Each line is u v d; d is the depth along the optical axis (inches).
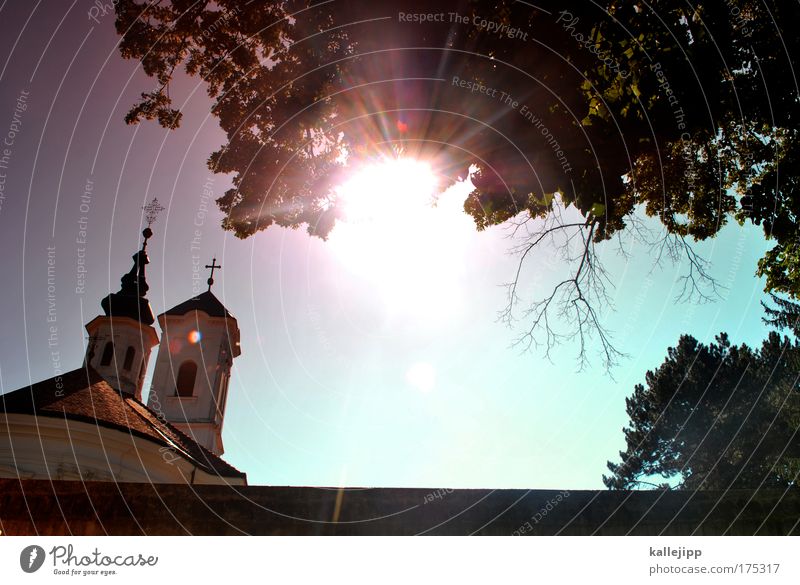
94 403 738.2
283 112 456.8
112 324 1165.7
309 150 485.4
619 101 416.5
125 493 289.1
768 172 524.1
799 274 557.9
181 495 293.4
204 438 1205.7
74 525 277.9
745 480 1264.8
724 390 1429.6
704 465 1339.8
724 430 1333.7
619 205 530.6
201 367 1277.1
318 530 291.4
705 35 416.2
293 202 491.8
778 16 439.8
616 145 424.2
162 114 472.7
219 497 295.1
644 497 312.3
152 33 461.4
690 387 1520.7
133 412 815.1
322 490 303.9
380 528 293.3
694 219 547.2
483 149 435.8
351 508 298.4
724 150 547.8
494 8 412.5
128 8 459.2
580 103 424.2
